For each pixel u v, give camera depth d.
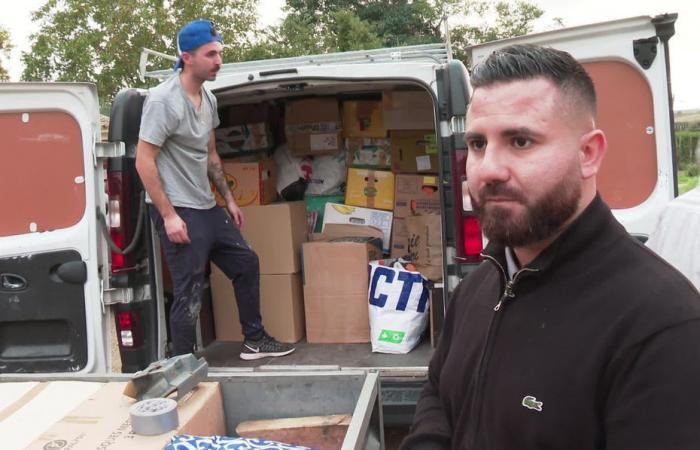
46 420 1.55
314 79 3.30
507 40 3.17
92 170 3.26
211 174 3.77
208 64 3.22
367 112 4.30
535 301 1.23
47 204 3.24
